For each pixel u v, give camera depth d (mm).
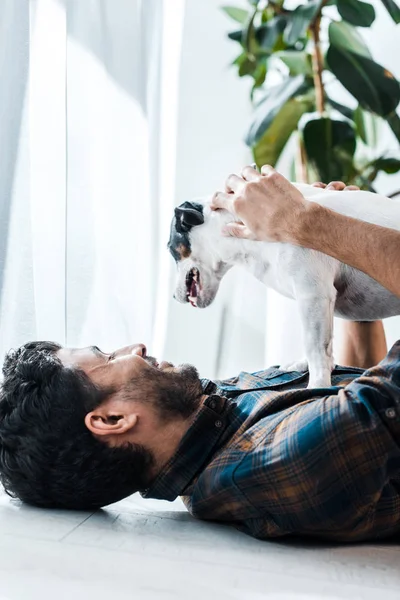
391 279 1003
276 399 953
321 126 1905
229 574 811
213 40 2027
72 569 812
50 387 936
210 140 2018
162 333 1833
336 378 1109
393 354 887
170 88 1858
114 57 1728
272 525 905
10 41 1552
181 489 968
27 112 1557
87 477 944
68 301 1675
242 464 871
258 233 1101
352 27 1942
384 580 812
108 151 1729
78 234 1689
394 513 936
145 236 1781
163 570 817
